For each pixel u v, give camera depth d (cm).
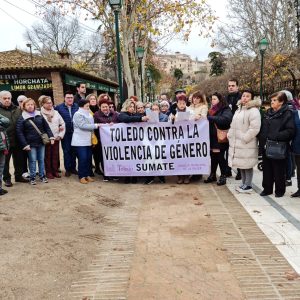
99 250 431
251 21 3003
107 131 747
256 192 654
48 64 1948
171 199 629
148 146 734
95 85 2691
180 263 388
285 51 2442
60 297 333
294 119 581
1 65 1959
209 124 714
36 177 798
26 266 394
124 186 735
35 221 529
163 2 1808
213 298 321
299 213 532
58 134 770
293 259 389
